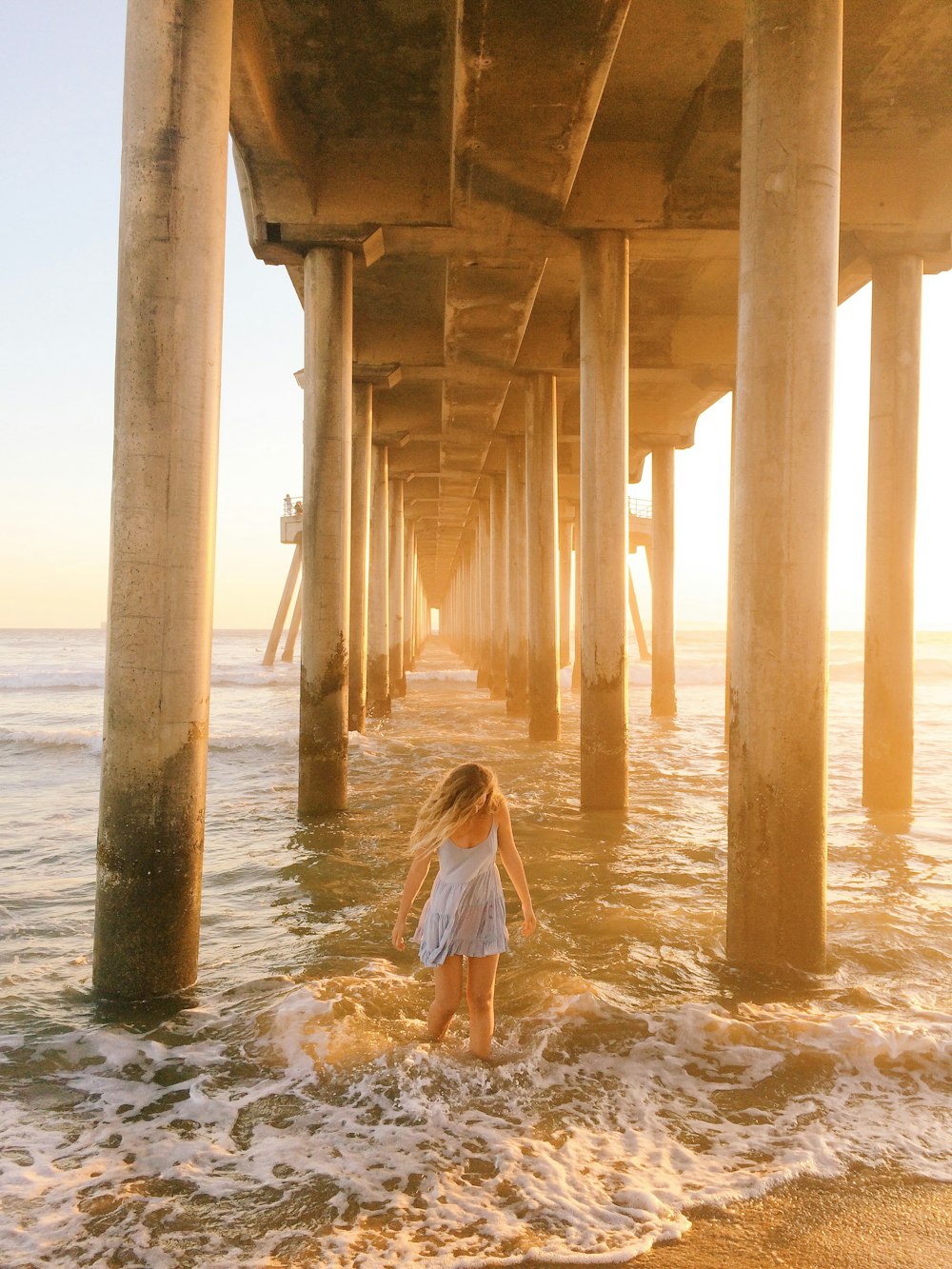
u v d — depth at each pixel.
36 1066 4.13
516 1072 4.00
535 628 17.30
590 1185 3.12
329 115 10.18
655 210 10.52
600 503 10.67
